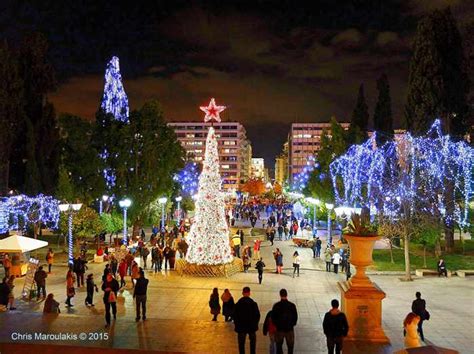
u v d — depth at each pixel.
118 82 47.38
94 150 42.75
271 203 106.69
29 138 39.44
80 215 35.66
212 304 18.39
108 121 44.41
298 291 24.95
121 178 44.16
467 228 39.28
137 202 44.34
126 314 19.45
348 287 15.16
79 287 25.27
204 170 29.61
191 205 68.44
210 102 27.00
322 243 46.41
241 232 44.91
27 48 41.16
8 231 36.41
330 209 43.66
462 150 37.00
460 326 17.98
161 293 24.08
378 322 14.73
